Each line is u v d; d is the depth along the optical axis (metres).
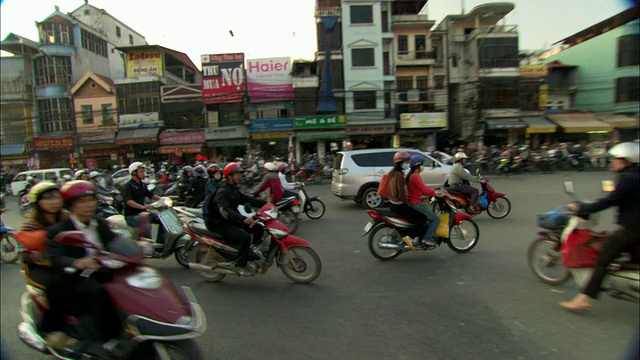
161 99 27.91
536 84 25.19
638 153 3.30
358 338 3.37
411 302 4.11
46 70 28.75
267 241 5.01
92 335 2.84
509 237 6.82
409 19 28.53
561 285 4.37
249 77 27.02
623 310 3.69
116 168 24.95
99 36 33.12
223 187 4.70
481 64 25.78
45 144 27.53
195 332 2.64
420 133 27.53
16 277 5.79
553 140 25.61
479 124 25.92
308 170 19.06
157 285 2.79
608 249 3.50
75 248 2.86
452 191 8.31
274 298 4.40
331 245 6.80
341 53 27.27
